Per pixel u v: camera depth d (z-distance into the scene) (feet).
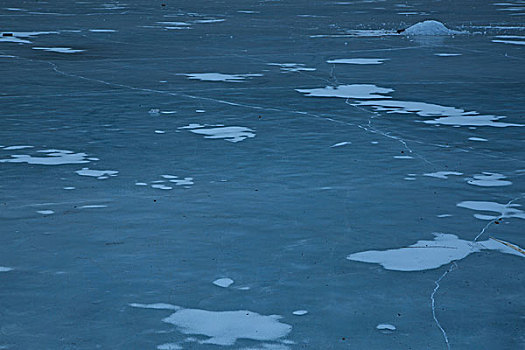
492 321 17.70
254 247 22.22
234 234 23.27
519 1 161.89
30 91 49.49
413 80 55.26
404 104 45.75
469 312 18.15
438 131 38.29
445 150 34.40
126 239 22.79
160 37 84.43
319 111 43.34
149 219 24.58
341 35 88.28
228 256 21.53
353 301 18.70
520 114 42.91
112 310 18.11
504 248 22.39
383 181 29.22
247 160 32.24
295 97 47.83
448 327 17.37
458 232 23.70
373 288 19.48
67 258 21.31
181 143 35.17
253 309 18.24
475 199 27.12
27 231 23.45
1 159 32.09
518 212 25.73
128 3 147.13
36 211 25.32
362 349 16.33
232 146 34.68
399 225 24.26
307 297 18.92
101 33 88.12
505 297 19.03
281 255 21.63
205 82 53.72
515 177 30.07
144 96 47.83
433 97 48.24
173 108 43.83
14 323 17.44
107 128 38.29
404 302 18.66
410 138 36.68
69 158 32.35
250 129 38.37
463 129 38.88
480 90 51.06
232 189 27.99
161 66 61.77
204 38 83.82
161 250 21.94
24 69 59.36
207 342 16.62
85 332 17.03
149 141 35.53
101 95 48.16
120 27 96.02
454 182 29.22
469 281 19.98
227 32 90.84
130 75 56.75
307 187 28.35
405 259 21.44
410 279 20.06
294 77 56.24
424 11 130.82
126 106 44.37
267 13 123.65
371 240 22.91
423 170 30.91
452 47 76.89
